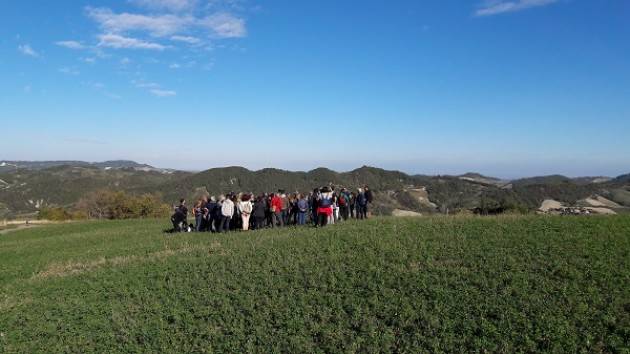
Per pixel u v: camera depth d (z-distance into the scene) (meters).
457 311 15.73
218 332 16.69
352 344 14.77
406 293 17.48
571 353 12.89
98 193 102.94
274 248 24.66
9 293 22.62
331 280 19.27
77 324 18.36
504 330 14.27
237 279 20.83
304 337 15.57
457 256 20.48
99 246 33.28
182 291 20.36
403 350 14.27
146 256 27.12
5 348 16.73
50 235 45.44
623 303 14.87
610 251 19.27
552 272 17.62
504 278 17.56
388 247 22.56
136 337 17.06
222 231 33.72
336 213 34.50
